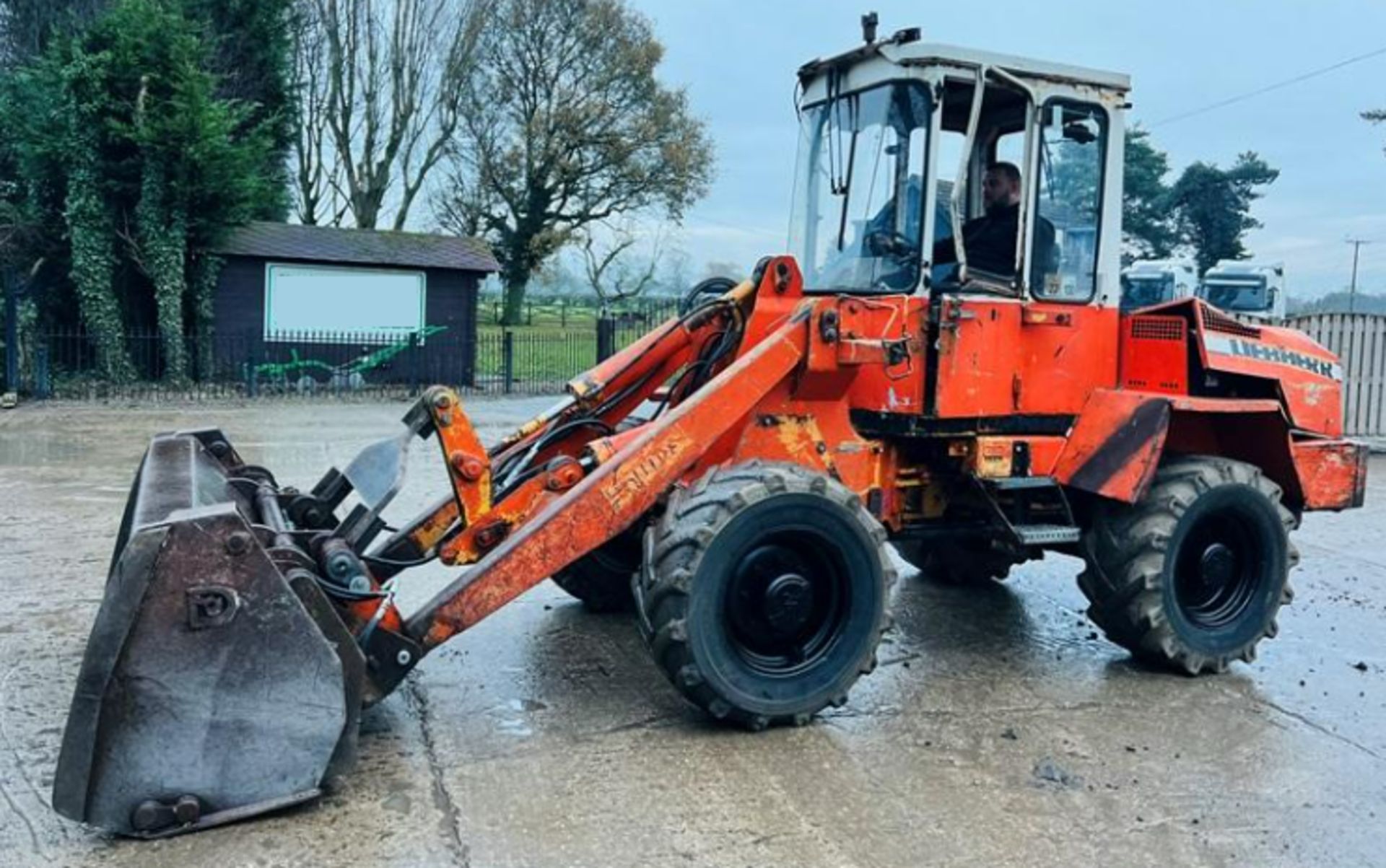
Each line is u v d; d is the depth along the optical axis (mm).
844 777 3613
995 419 4621
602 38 30047
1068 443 4785
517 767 3627
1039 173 4629
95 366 17891
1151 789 3582
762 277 4523
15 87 17844
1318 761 3836
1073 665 4887
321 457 10438
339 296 19281
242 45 22547
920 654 5000
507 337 19766
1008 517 4906
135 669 2986
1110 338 4957
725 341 4617
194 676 3047
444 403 3920
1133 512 4715
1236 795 3549
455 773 3562
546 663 4688
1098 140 4805
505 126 30438
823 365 4254
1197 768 3754
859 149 4707
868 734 4000
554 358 24703
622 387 4777
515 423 14039
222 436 4902
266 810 3160
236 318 18766
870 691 4473
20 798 3311
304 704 3172
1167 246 34344
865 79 4668
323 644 3182
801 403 4445
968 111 4535
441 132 28891
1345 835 3283
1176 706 4371
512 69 30141
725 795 3451
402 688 4348
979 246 4723
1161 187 33531
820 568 4051
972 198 4844
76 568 6055
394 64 27719
